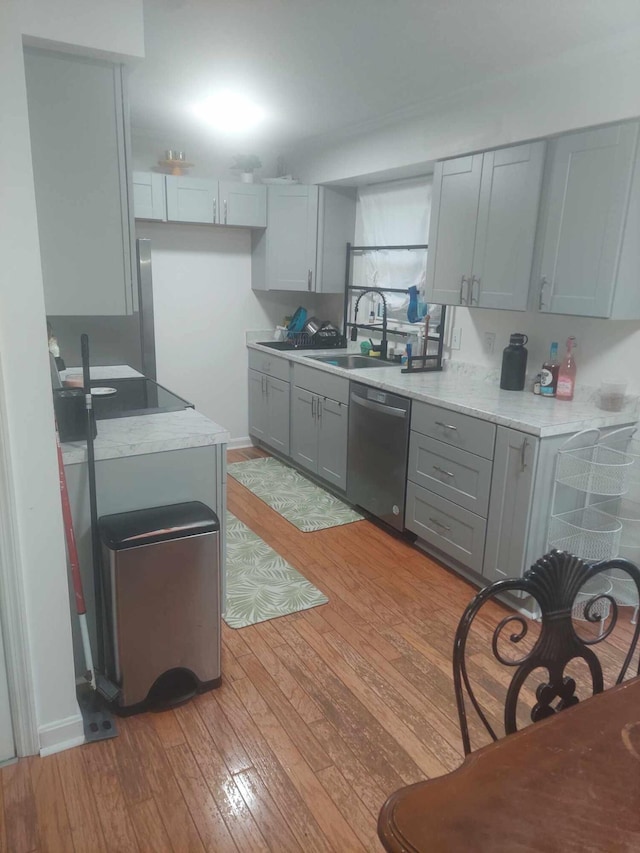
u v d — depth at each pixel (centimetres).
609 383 269
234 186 429
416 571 304
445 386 324
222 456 225
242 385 499
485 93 292
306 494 402
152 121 382
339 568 305
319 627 254
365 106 336
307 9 213
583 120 248
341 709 206
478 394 303
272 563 308
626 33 228
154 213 406
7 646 171
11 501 161
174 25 228
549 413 263
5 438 157
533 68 266
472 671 227
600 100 241
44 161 171
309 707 207
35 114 168
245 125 387
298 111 350
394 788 174
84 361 187
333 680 221
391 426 328
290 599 274
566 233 259
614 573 279
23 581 169
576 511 264
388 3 208
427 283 338
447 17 219
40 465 165
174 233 445
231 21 224
